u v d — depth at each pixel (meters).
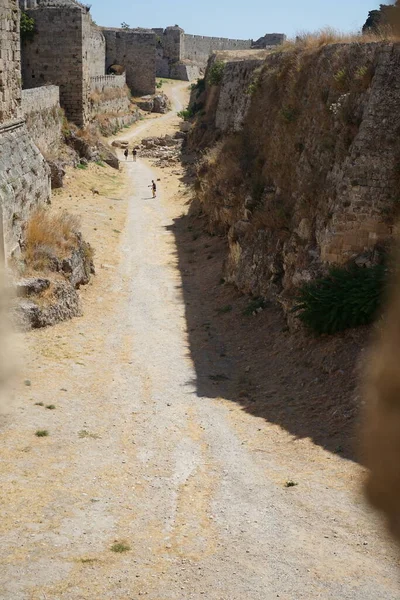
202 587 7.80
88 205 36.88
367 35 19.47
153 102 79.12
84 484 10.82
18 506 9.85
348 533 8.83
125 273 26.84
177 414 14.33
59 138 44.91
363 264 16.20
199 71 104.25
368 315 15.13
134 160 55.09
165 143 61.50
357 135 16.52
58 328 19.69
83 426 13.41
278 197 22.45
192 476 11.28
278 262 20.80
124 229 33.69
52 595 7.59
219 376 16.97
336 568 7.96
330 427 12.83
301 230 19.03
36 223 22.81
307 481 10.65
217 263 27.52
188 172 49.34
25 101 36.28
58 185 38.47
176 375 16.95
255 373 16.84
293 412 13.95
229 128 41.66
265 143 26.36
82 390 15.46
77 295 22.06
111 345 19.05
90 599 7.53
